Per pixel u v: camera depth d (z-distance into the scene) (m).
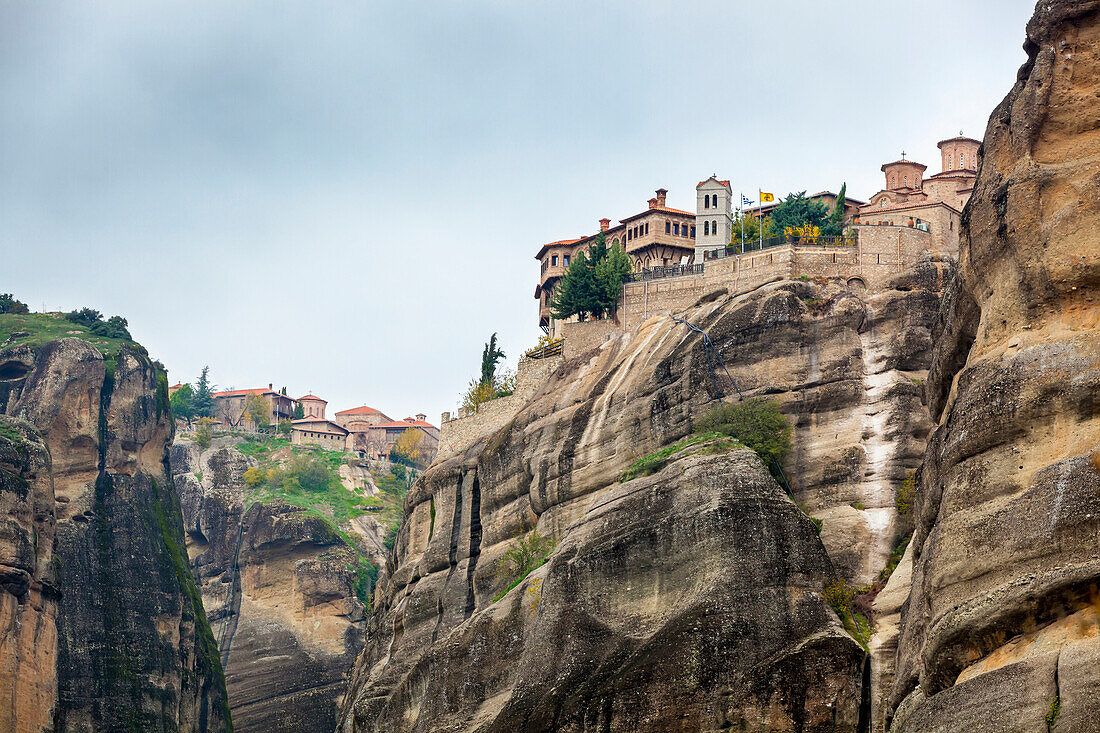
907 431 72.00
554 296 100.44
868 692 60.09
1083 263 47.88
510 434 90.06
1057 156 50.16
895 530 69.50
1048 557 44.44
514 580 83.31
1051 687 41.78
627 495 70.38
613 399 82.31
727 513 65.00
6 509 114.38
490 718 71.06
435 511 96.38
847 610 63.31
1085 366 46.44
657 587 66.56
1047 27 51.09
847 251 83.19
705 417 75.75
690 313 82.19
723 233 94.69
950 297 59.19
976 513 46.97
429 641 88.31
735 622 61.69
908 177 116.38
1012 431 47.19
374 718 86.12
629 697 61.97
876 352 74.88
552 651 67.31
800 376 75.06
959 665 45.81
